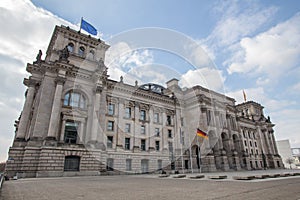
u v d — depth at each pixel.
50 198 8.84
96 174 35.78
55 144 34.41
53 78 40.19
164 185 13.52
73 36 46.41
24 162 32.62
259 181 15.20
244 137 80.44
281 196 7.97
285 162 109.25
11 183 18.73
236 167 60.75
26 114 38.50
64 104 38.69
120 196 8.96
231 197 8.00
